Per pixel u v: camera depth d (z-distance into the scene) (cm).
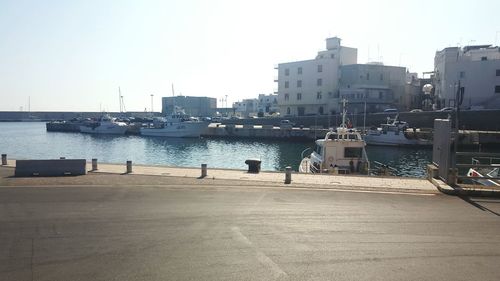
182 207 1141
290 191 1391
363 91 9131
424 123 7094
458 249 791
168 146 7206
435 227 941
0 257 751
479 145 5450
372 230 916
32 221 996
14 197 1291
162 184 1543
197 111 17000
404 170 4212
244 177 1723
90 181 1611
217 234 884
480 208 1130
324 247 800
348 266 702
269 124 9169
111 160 5388
